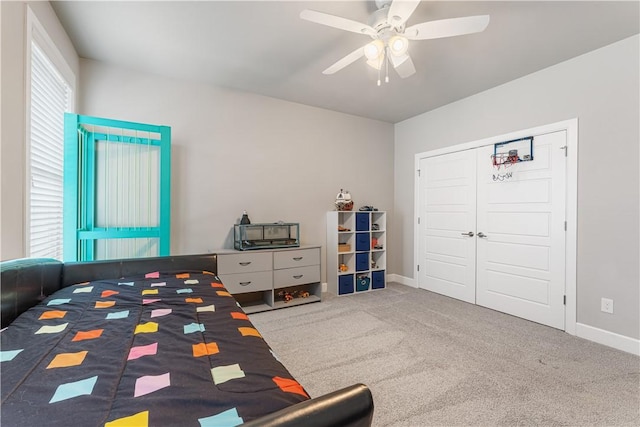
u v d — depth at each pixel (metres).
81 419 0.69
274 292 3.75
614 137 2.46
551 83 2.85
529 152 3.02
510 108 3.19
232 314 1.46
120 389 0.82
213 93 3.36
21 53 1.64
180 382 0.85
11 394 0.78
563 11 2.04
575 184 2.69
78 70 2.70
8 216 1.54
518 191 3.13
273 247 3.47
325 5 2.01
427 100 3.76
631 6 1.98
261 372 0.93
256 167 3.63
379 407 1.68
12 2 1.55
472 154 3.59
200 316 1.41
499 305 3.30
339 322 2.98
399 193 4.69
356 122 4.42
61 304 1.52
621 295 2.42
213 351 1.06
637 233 2.35
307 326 2.87
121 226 2.85
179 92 3.19
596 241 2.56
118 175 2.84
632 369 2.09
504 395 1.79
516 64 2.81
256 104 3.62
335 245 3.98
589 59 2.60
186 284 1.97
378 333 2.70
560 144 2.79
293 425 0.57
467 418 1.60
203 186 3.32
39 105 2.00
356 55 2.13
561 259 2.79
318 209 4.11
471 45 2.47
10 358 0.97
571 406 1.69
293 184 3.90
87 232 2.50
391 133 4.77
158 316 1.39
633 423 1.56
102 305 1.52
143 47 2.57
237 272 3.16
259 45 2.52
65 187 2.30
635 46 2.35
